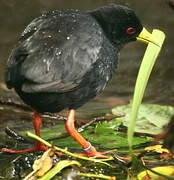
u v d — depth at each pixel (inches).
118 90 641.6
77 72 418.9
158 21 786.2
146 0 826.8
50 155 410.6
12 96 614.2
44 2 824.9
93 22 444.5
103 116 516.1
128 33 466.3
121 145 465.4
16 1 829.2
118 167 422.3
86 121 526.3
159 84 655.8
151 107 511.2
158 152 443.2
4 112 560.4
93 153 439.2
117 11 461.1
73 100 431.8
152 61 403.9
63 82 414.6
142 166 395.9
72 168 417.1
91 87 436.1
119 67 695.7
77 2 820.0
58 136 483.8
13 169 429.7
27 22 788.0
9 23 786.2
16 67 410.0
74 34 426.9
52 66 411.2
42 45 416.5
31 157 440.8
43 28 428.8
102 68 438.9
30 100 426.9
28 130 515.8
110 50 450.0
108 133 487.2
